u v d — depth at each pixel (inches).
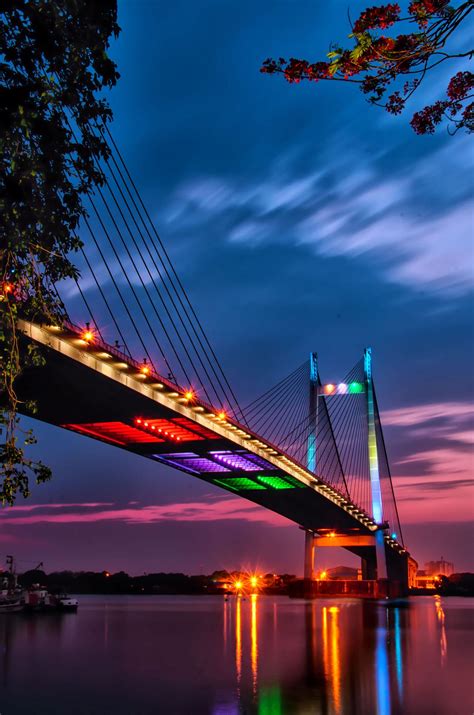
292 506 4419.3
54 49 421.7
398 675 1288.1
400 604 5383.9
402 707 978.1
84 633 2427.4
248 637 2194.9
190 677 1278.3
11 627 2790.4
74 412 2357.3
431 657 1584.6
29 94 415.2
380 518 5226.4
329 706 991.6
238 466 3408.0
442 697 1053.8
